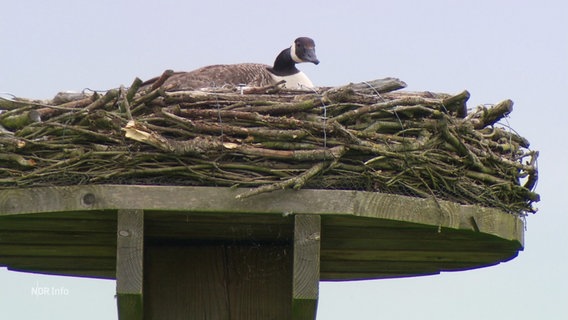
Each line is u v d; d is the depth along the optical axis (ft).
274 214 32.55
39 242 36.63
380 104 34.27
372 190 33.17
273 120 33.32
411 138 34.04
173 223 34.45
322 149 32.76
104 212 32.40
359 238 35.91
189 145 32.01
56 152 32.83
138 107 33.73
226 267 37.52
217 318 37.09
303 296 32.12
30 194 31.99
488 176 35.09
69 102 34.68
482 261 39.17
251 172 32.55
